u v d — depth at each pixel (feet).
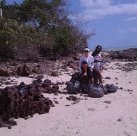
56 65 71.56
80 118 38.24
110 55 102.63
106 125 36.45
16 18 95.66
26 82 53.42
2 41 73.46
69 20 96.22
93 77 48.88
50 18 92.48
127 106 43.29
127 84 57.31
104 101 44.86
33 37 79.92
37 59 77.00
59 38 83.61
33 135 33.58
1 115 36.63
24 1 95.35
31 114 38.27
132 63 86.58
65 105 42.42
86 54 49.19
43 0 95.35
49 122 36.86
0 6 97.30
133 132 34.83
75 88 47.70
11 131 34.50
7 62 71.20
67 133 34.14
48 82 50.62
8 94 36.78
